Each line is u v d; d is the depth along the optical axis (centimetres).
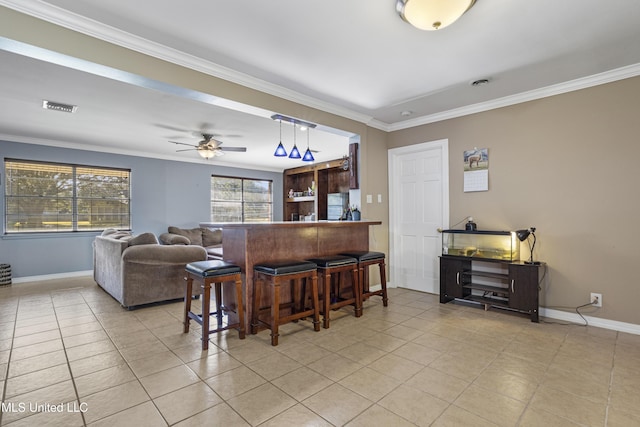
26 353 253
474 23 224
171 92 284
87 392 197
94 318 339
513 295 334
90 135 521
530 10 210
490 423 166
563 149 330
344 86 334
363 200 435
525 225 355
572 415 173
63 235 570
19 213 538
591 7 207
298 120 363
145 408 180
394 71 300
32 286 496
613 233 304
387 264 475
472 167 394
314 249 347
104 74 248
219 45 255
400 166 475
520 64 287
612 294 304
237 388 200
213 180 786
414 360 238
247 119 438
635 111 291
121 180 638
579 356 244
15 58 266
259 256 300
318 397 190
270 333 291
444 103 385
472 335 287
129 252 364
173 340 278
